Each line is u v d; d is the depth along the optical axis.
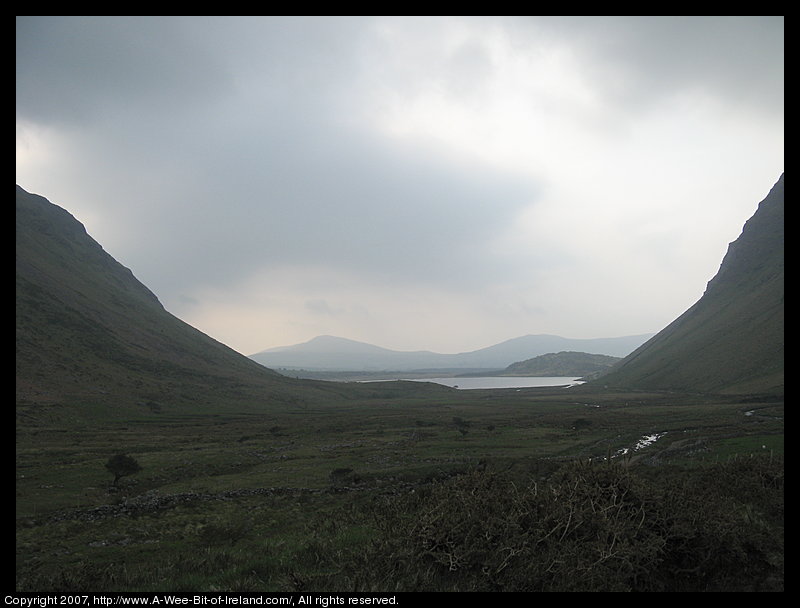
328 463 44.38
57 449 53.19
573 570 9.34
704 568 10.12
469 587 9.44
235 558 14.70
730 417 67.19
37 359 96.31
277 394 141.50
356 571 10.59
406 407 126.69
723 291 186.38
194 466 44.62
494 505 12.11
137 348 135.25
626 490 11.65
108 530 23.23
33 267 140.00
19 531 23.20
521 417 85.56
